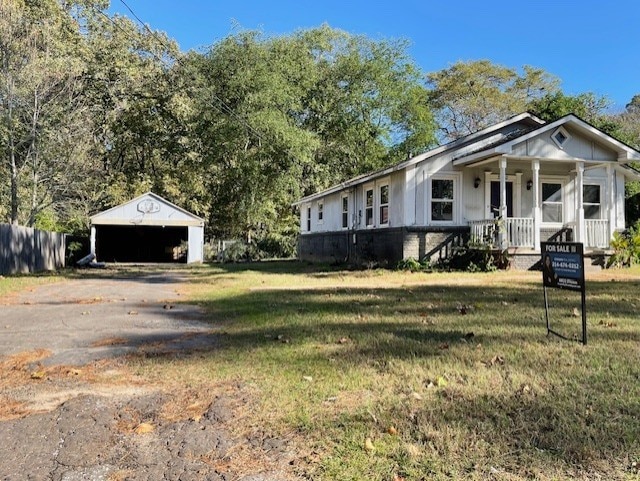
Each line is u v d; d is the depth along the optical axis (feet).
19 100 63.87
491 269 45.39
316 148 89.10
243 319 21.61
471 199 51.01
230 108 86.99
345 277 45.06
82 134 71.15
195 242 89.71
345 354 14.56
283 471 7.75
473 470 7.62
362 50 99.50
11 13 62.64
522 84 130.52
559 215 52.44
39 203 68.03
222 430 9.29
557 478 7.37
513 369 12.67
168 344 16.84
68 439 8.95
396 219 52.34
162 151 116.67
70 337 18.29
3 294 33.99
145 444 8.77
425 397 10.70
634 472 7.52
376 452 8.21
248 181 86.99
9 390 11.79
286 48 89.92
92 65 91.20
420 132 103.45
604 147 47.42
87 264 76.95
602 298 26.00
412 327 18.67
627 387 11.15
